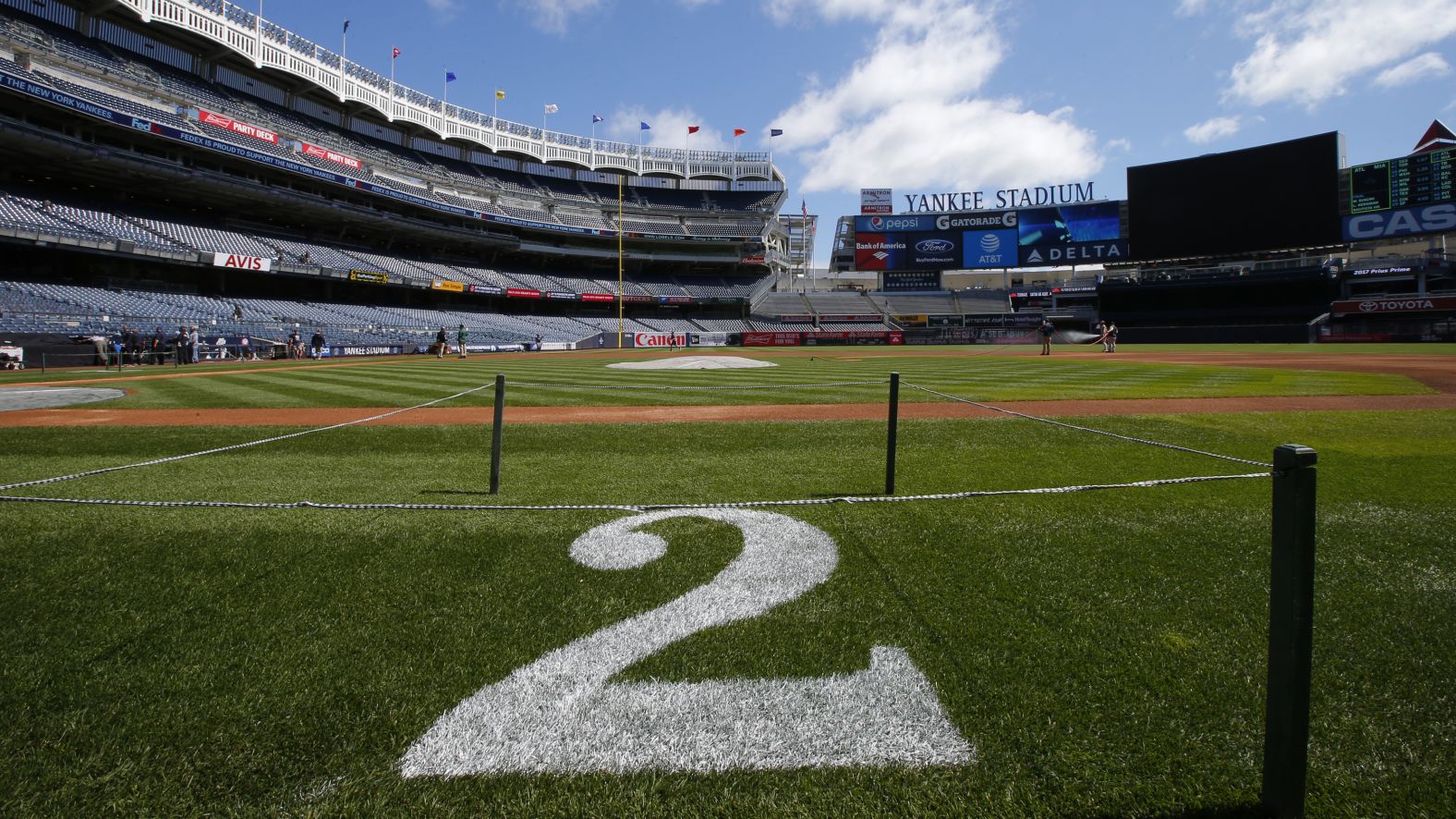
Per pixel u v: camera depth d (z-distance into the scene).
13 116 31.44
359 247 49.81
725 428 8.96
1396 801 1.86
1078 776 1.97
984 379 15.97
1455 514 4.48
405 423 9.58
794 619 2.97
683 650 2.71
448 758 2.06
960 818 1.82
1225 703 2.31
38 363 23.41
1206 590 3.26
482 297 57.56
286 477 5.96
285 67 44.47
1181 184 53.00
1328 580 3.39
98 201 36.47
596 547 3.93
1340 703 2.31
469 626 2.92
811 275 81.38
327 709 2.30
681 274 71.50
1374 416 9.23
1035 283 70.75
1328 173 47.72
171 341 28.28
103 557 3.70
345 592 3.28
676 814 1.84
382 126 53.62
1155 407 10.54
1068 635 2.80
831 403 11.83
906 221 63.66
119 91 35.47
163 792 1.92
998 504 4.79
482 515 4.58
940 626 2.90
